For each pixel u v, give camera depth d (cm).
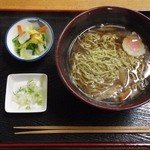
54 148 33
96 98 34
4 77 38
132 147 33
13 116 35
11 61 39
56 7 44
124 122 35
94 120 35
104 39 38
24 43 40
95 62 36
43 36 41
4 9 42
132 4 44
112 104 33
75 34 37
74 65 36
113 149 34
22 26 41
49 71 38
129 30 38
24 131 34
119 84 35
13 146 33
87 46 37
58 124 35
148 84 35
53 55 39
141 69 36
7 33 40
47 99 36
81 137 34
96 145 33
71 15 42
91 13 36
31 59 38
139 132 34
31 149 33
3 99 36
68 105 36
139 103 31
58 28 41
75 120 35
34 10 42
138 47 37
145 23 36
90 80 35
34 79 38
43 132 34
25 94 37
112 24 38
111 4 44
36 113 35
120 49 37
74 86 34
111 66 36
